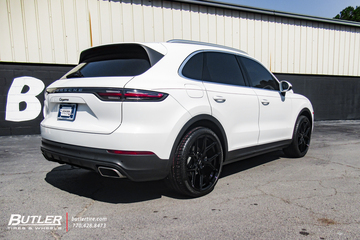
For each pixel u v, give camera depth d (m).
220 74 3.22
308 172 3.74
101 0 7.34
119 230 2.14
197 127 2.76
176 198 2.80
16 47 6.81
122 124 2.32
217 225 2.21
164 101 2.45
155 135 2.37
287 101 4.18
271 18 9.72
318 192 2.95
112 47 2.83
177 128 2.52
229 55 3.50
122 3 7.53
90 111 2.47
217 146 2.95
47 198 2.80
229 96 3.14
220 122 2.99
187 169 2.67
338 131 8.10
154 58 2.64
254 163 4.27
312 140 6.48
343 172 3.74
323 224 2.23
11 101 6.93
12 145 5.71
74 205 2.62
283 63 10.14
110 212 2.47
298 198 2.78
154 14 7.88
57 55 7.14
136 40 7.74
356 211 2.47
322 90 11.11
